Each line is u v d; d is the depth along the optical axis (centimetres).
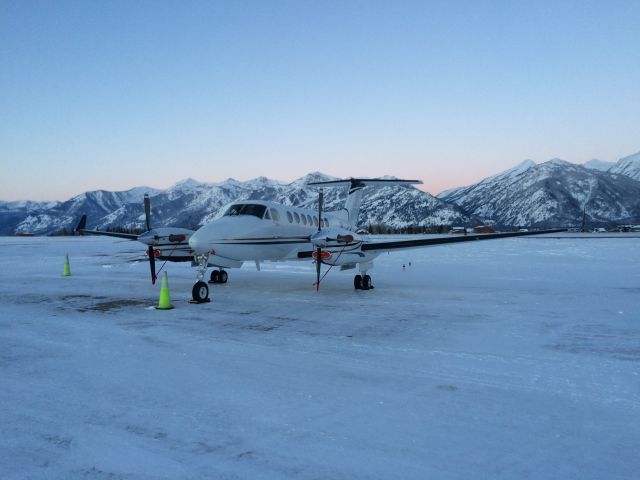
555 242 5788
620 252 3438
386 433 392
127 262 2536
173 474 328
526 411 439
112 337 757
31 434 392
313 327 836
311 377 546
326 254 1289
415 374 556
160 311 1010
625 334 767
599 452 357
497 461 343
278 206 1432
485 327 828
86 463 344
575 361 608
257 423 413
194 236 1183
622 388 504
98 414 434
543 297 1202
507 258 2883
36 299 1193
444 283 1558
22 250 3994
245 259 1329
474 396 480
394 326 841
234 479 321
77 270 2061
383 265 2423
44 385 517
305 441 378
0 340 736
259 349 678
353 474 326
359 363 604
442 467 335
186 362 609
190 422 416
